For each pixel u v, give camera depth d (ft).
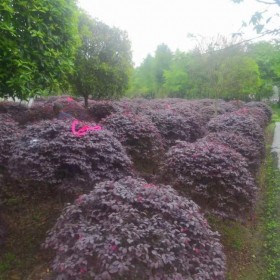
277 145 31.32
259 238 14.76
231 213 12.32
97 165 11.97
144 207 8.27
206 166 12.85
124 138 16.55
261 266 12.82
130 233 7.06
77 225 7.83
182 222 8.06
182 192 12.59
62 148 11.87
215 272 7.44
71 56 16.43
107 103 24.88
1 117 18.22
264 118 34.76
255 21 6.93
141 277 6.71
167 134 21.24
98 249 6.88
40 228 12.61
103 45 26.66
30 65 13.52
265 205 17.94
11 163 12.08
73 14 15.81
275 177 22.25
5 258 11.14
